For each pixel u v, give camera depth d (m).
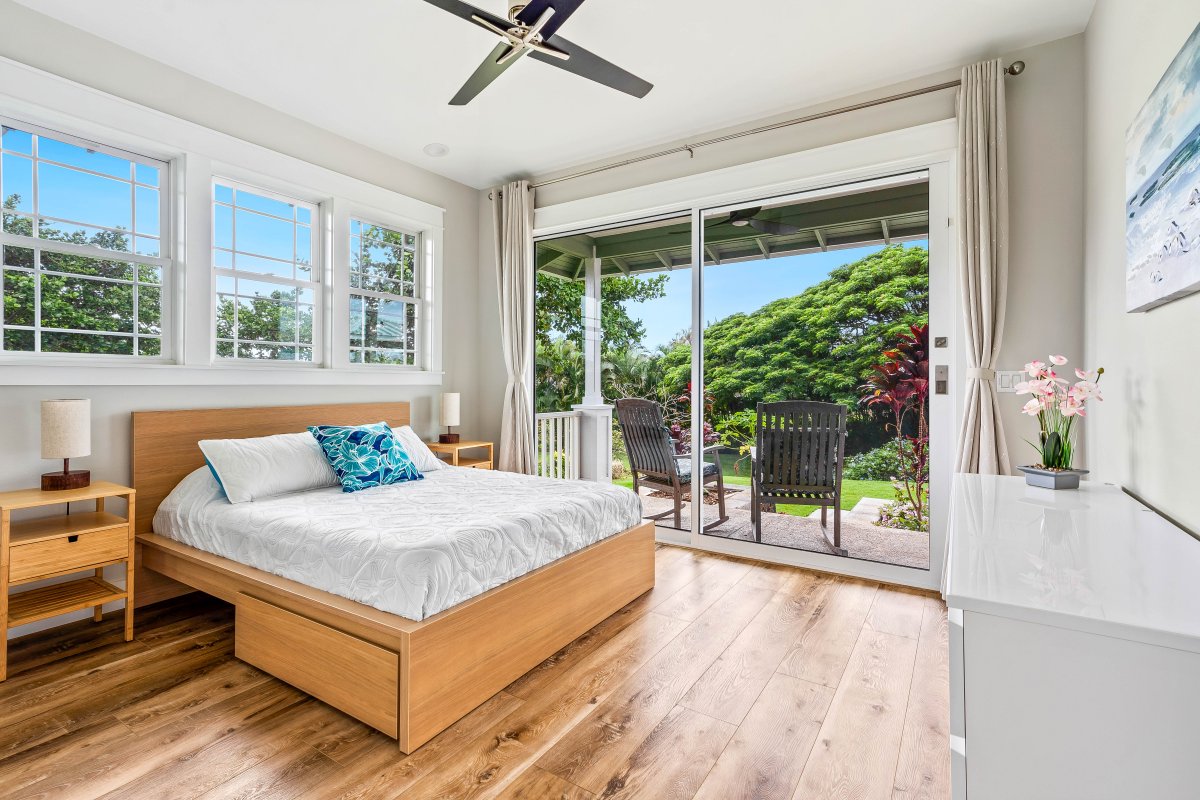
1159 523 1.43
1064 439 1.97
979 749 0.92
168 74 2.93
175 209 2.99
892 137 3.08
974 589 0.96
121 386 2.78
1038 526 1.40
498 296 4.61
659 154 3.84
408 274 4.32
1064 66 2.68
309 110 3.42
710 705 1.95
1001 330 2.74
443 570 1.86
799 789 1.54
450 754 1.68
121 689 2.02
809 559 3.39
